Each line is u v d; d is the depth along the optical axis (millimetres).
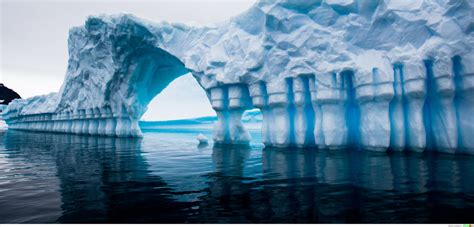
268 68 17125
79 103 35031
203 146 21078
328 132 14469
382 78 12867
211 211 5863
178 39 24156
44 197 7008
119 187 7961
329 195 6824
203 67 20594
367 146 13898
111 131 31922
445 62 11305
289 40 16391
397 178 8266
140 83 28922
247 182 8352
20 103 55344
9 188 7945
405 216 5371
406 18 12812
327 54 15102
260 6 17688
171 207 6152
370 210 5730
